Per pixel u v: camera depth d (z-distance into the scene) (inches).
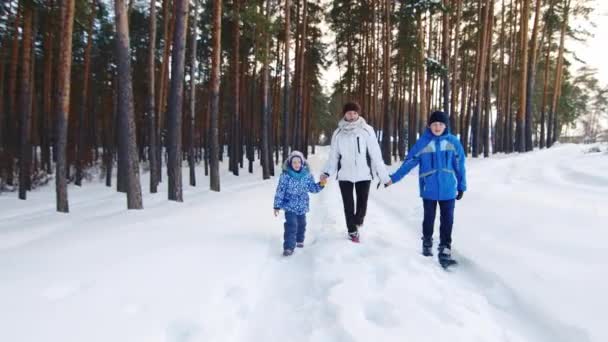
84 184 798.5
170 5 700.0
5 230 244.1
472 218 224.8
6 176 699.4
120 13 296.2
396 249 179.6
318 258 168.4
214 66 504.1
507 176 435.5
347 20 895.7
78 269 131.5
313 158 1318.9
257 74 1124.5
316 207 331.3
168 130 369.1
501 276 138.5
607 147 693.9
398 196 359.3
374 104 877.8
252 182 677.3
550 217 208.1
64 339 86.7
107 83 966.4
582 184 336.8
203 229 210.2
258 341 103.3
